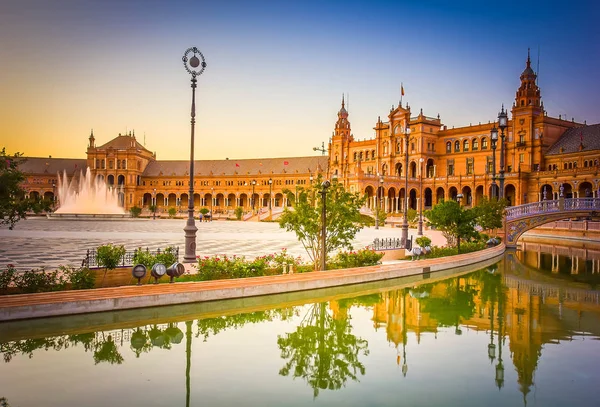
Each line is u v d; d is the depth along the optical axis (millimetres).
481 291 24219
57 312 16094
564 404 10305
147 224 79000
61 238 42625
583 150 84312
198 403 10023
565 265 35906
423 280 27625
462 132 105625
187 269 22641
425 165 107125
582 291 24562
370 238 48562
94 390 10656
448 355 13625
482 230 50688
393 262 30094
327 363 12797
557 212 48156
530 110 92375
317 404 10102
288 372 12031
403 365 12727
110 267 19328
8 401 10008
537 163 91250
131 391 10625
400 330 16328
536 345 14680
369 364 12773
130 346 13961
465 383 11469
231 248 35969
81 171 159250
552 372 12281
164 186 158125
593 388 11219
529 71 94812
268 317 17844
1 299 15297
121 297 17281
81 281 18078
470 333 16062
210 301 19203
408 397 10578
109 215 103500
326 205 25312
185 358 12953
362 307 19938
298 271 24094
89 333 15188
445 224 36219
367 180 97062
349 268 24734
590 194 81062
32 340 14359
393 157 111875
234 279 20078
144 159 163625
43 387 10797
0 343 14039
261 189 146125
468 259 34125
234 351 13648
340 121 134500
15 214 16453
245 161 156000
